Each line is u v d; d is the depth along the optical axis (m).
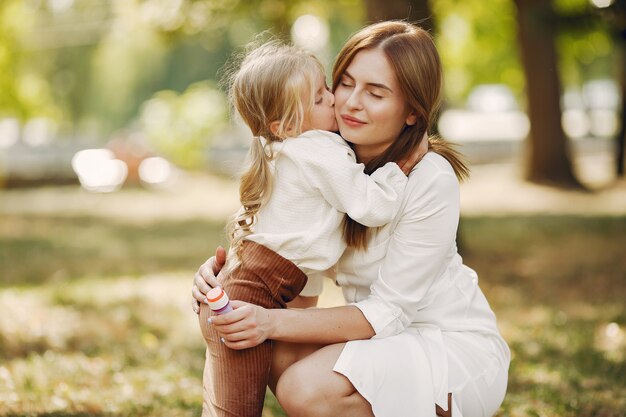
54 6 21.67
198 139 22.50
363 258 2.82
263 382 2.73
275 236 2.69
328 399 2.63
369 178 2.68
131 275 8.73
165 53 27.86
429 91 2.77
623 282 8.01
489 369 2.83
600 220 12.35
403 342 2.73
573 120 36.50
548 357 5.28
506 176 19.00
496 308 7.02
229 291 2.72
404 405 2.65
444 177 2.76
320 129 2.83
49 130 27.12
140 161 21.12
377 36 2.77
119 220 14.46
